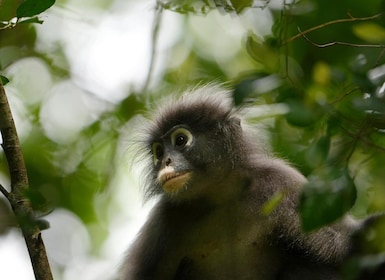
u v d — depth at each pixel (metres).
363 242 9.78
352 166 11.43
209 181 11.08
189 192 11.02
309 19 12.77
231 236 11.08
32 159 15.55
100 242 15.53
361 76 8.43
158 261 11.35
